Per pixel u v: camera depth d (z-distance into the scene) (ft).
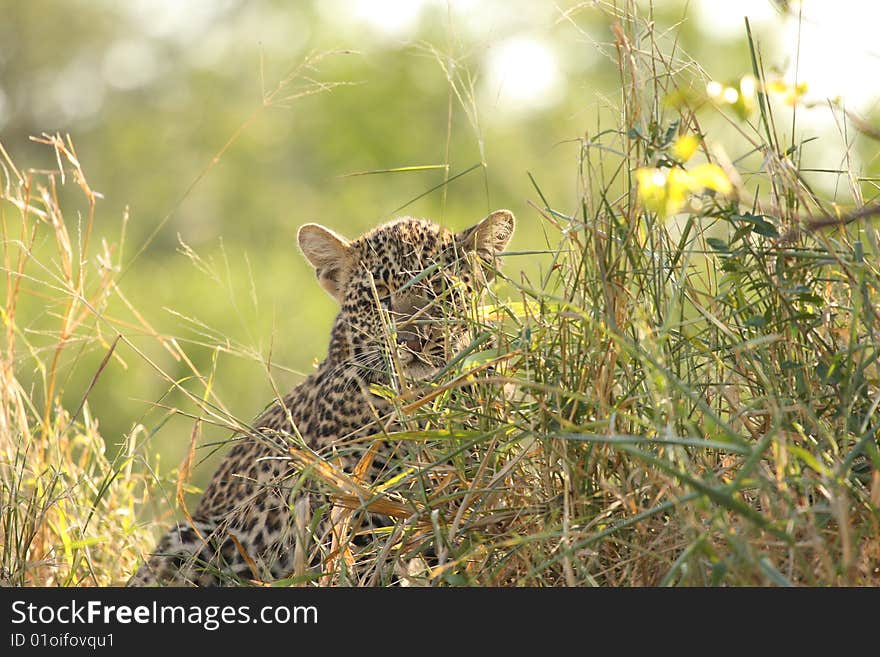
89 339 33.86
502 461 24.97
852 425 22.39
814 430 22.57
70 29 121.70
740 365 24.09
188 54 119.65
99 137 114.73
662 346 23.27
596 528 22.62
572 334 24.99
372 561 25.72
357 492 25.04
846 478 20.51
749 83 20.20
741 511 18.38
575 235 25.38
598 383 22.97
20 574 27.76
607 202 24.66
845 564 18.35
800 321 23.67
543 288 26.16
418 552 24.63
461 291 28.37
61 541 30.63
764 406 22.95
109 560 32.17
